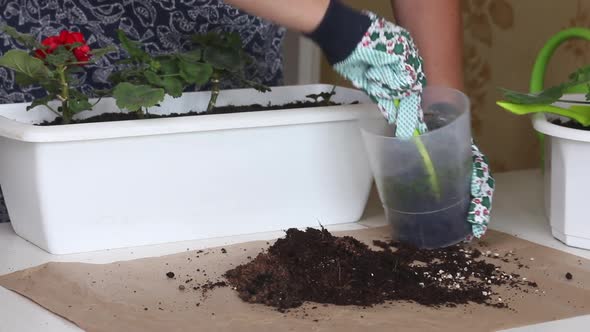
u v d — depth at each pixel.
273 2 0.94
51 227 1.06
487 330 0.83
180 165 1.09
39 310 0.89
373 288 0.94
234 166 1.12
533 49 1.84
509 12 1.89
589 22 1.69
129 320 0.85
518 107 1.11
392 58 1.01
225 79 1.35
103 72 1.30
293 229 1.05
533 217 1.25
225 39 1.25
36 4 1.26
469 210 1.08
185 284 0.96
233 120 1.09
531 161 1.88
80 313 0.87
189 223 1.12
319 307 0.89
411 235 1.09
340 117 1.15
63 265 1.01
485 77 1.98
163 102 1.27
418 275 0.99
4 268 1.02
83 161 1.05
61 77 1.12
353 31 0.98
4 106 1.19
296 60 2.37
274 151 1.14
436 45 1.20
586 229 1.09
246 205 1.14
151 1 1.31
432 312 0.88
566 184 1.09
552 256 1.06
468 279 0.98
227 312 0.88
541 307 0.89
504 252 1.08
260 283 0.94
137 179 1.08
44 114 1.21
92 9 1.29
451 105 1.09
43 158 1.03
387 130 1.11
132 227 1.10
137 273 1.00
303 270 0.97
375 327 0.83
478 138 2.03
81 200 1.06
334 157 1.17
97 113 1.23
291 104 1.31
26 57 1.07
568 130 1.06
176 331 0.82
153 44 1.32
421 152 1.04
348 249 1.02
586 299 0.92
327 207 1.19
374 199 1.35
